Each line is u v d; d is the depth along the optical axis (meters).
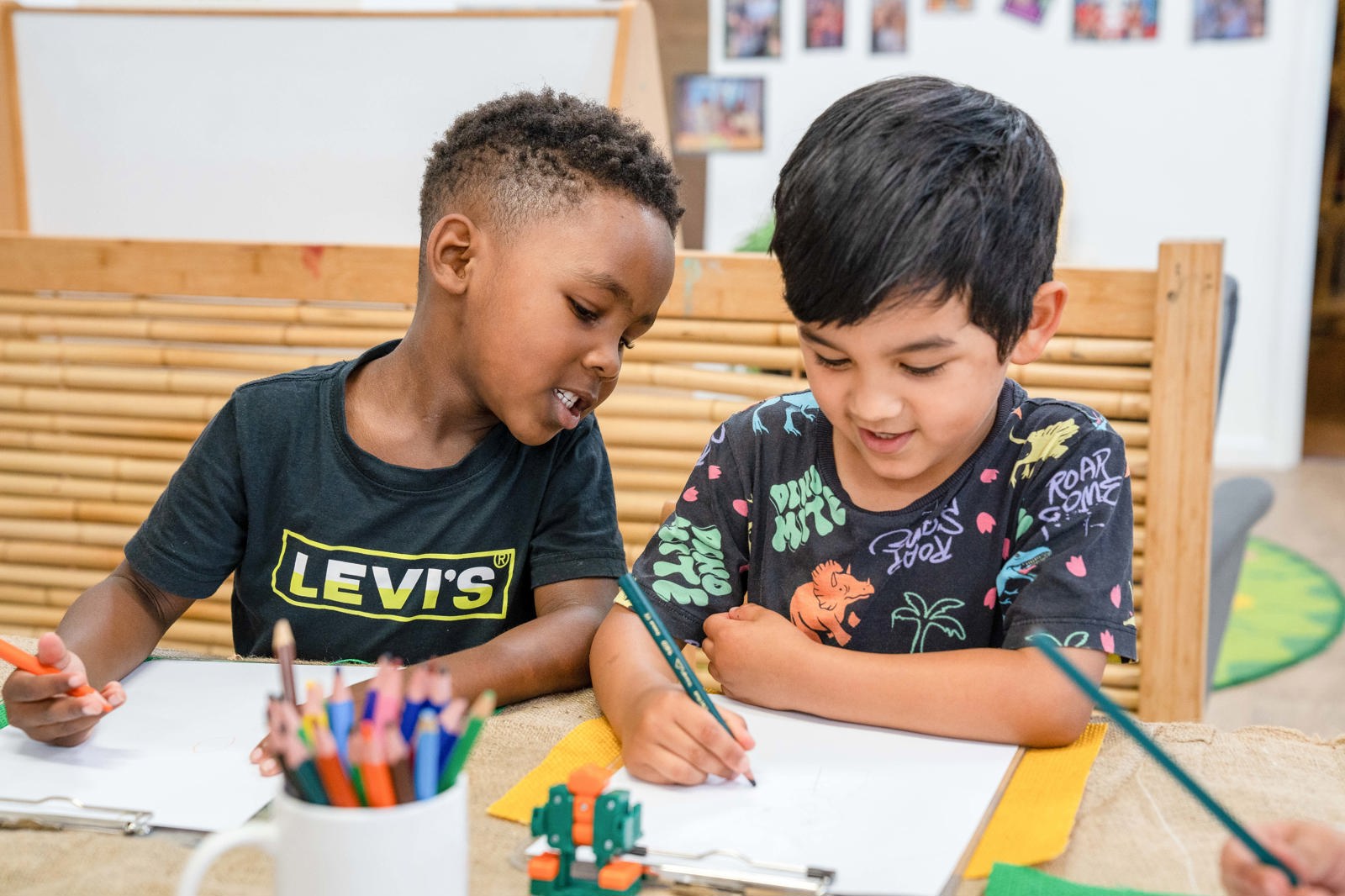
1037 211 0.69
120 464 1.37
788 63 4.35
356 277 1.27
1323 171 4.89
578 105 0.88
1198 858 0.57
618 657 0.78
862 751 0.69
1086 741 0.71
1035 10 4.17
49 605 1.43
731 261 1.19
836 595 0.85
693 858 0.56
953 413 0.70
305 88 1.64
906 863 0.56
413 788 0.46
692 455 1.26
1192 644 1.10
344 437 0.93
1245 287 4.24
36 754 0.68
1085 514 0.77
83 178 1.71
